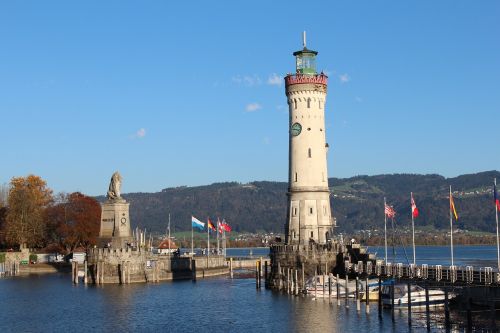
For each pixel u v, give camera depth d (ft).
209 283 524.93
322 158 467.52
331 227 464.24
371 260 411.54
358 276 386.73
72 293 454.81
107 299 422.82
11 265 628.69
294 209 464.65
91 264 516.73
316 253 422.41
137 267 521.24
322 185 464.65
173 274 556.10
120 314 362.53
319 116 468.75
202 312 364.17
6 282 541.34
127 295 442.09
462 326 289.74
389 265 358.23
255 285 502.38
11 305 400.47
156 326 325.42
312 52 480.23
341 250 424.05
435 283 304.71
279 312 349.20
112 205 524.93
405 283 344.49
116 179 528.22
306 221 459.73
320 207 461.78
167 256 568.82
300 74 465.88
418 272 323.37
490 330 276.82
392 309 311.47
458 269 304.50
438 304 341.82
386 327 297.12
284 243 454.40
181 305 392.88
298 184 464.65
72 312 371.76
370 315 329.11
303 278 412.98
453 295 342.64
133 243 529.86
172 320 341.00
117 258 510.58
